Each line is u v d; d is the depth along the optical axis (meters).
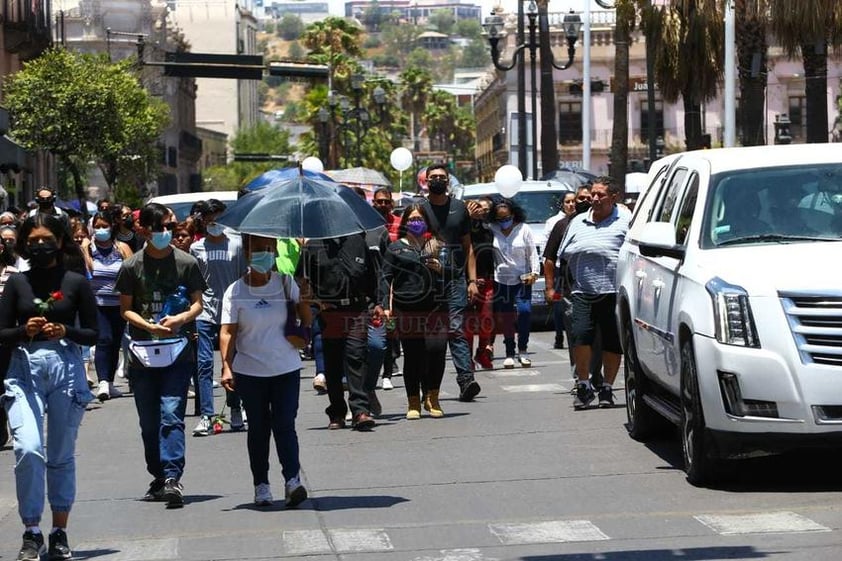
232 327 13.93
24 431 11.87
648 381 17.22
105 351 24.42
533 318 37.53
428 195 20.95
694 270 14.28
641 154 115.31
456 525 12.88
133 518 13.93
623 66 55.75
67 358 12.24
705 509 13.15
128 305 14.46
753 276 13.48
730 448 13.45
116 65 74.38
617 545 11.79
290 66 53.94
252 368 13.95
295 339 14.01
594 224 20.22
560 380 24.80
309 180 16.12
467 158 176.50
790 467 15.12
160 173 94.12
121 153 78.00
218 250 20.56
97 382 27.02
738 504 13.34
